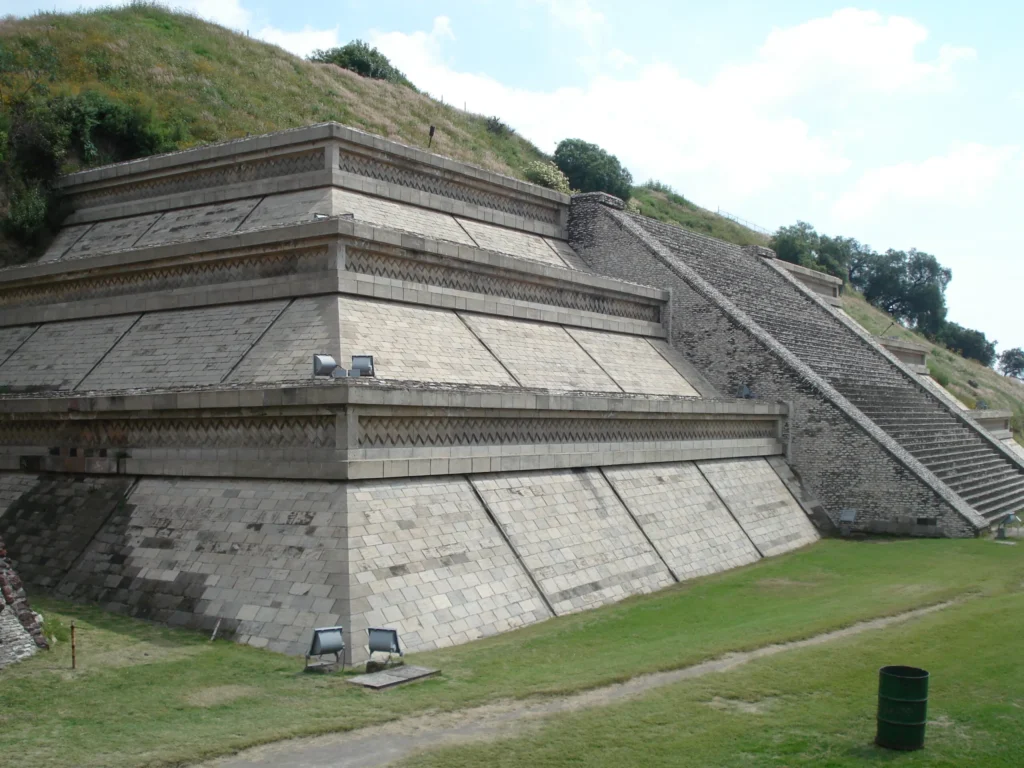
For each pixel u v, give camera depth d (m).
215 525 18.00
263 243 23.06
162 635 16.03
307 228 22.33
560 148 67.69
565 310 29.12
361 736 11.62
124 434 20.44
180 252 24.33
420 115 61.28
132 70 43.59
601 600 19.69
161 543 18.28
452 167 31.53
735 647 15.34
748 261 46.75
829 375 35.94
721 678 13.77
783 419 31.41
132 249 25.22
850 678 13.74
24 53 40.69
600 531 21.47
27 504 20.88
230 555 17.25
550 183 58.22
